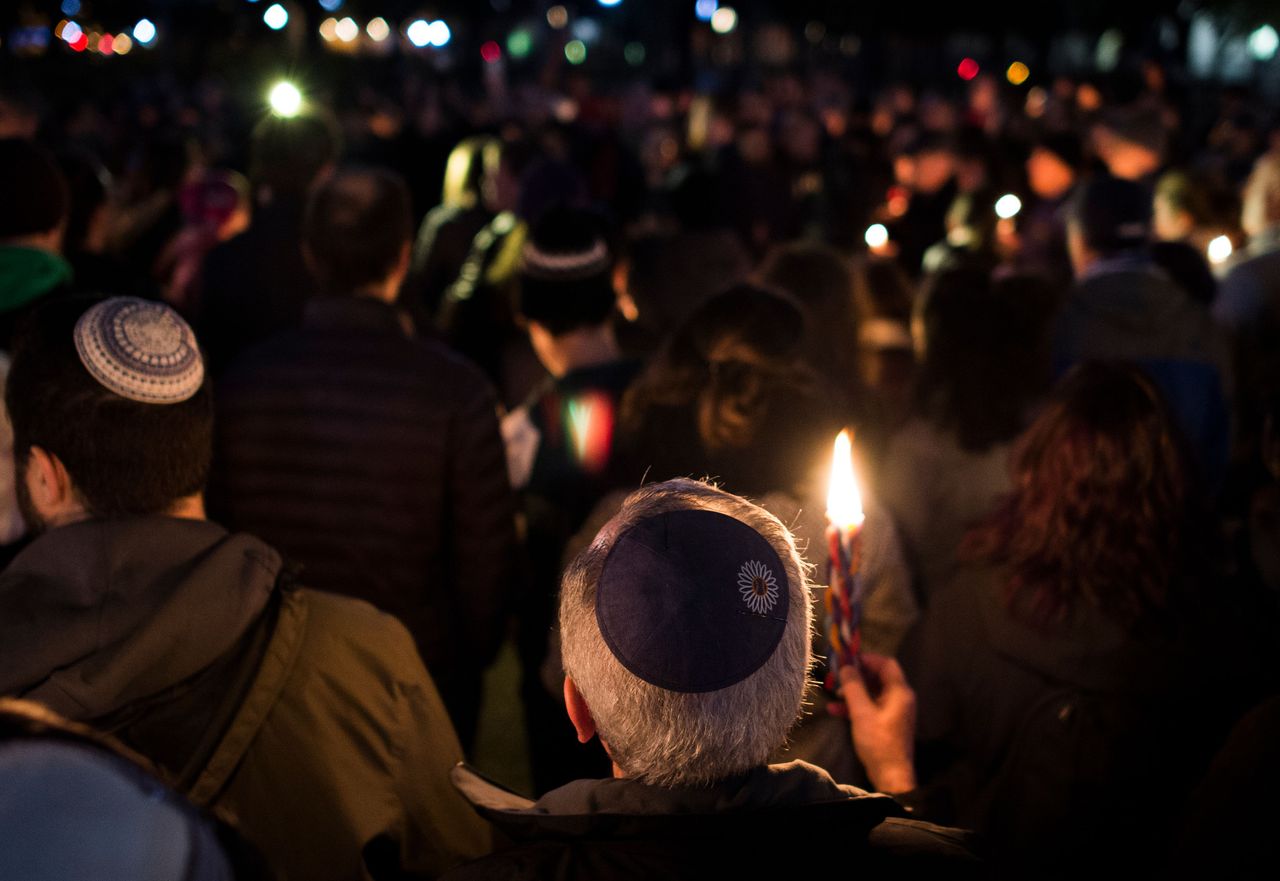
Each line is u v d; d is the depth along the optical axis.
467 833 1.62
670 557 1.12
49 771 0.59
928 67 19.56
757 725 1.11
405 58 17.00
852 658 1.66
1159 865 1.95
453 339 4.68
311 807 1.45
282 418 2.46
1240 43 14.96
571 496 2.76
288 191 3.72
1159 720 1.93
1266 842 1.50
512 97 13.70
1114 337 3.42
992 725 2.03
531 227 2.91
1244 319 3.93
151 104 13.01
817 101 13.45
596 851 1.11
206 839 0.62
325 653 1.50
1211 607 1.97
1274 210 4.21
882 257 3.91
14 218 2.67
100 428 1.46
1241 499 3.35
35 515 1.55
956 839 1.21
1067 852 1.95
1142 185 3.92
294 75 15.52
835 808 1.12
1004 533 2.09
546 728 2.87
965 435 2.76
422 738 1.57
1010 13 18.12
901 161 8.38
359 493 2.45
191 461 1.53
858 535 1.62
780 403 2.08
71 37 14.19
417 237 9.40
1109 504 1.96
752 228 8.70
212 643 1.38
